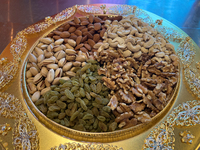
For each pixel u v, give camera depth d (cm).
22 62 27
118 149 17
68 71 25
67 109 21
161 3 52
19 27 44
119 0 53
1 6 48
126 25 29
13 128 19
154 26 32
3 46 41
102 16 35
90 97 22
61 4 50
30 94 24
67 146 17
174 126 19
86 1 52
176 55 27
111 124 19
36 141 18
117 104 21
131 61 25
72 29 31
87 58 27
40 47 28
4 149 18
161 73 24
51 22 33
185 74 25
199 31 44
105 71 24
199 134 19
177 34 31
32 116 20
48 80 24
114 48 27
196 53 28
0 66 26
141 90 22
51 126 19
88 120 20
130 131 19
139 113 20
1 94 22
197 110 20
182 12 49
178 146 18
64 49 28
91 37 30
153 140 18
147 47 26
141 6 51
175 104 21
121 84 22
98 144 18
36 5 49
